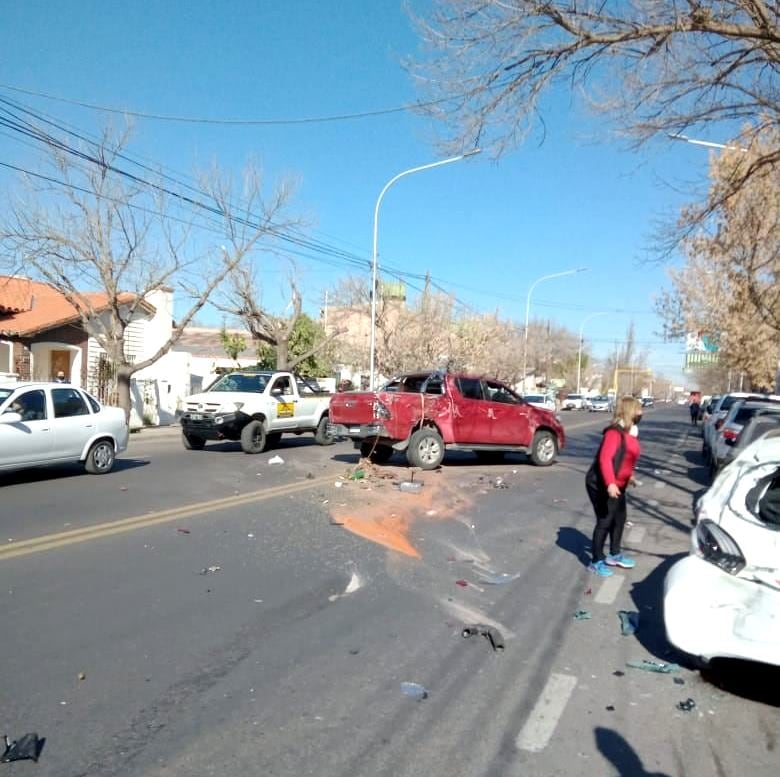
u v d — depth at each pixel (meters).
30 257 22.44
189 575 7.06
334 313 48.66
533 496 12.73
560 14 10.12
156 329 31.28
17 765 3.72
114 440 13.79
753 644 4.54
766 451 5.27
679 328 37.50
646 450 24.95
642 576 7.63
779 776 3.80
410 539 8.92
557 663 5.24
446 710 4.45
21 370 26.30
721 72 11.45
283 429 19.05
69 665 4.93
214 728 4.14
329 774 3.71
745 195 19.20
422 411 15.53
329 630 5.73
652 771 3.83
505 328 53.53
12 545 7.90
